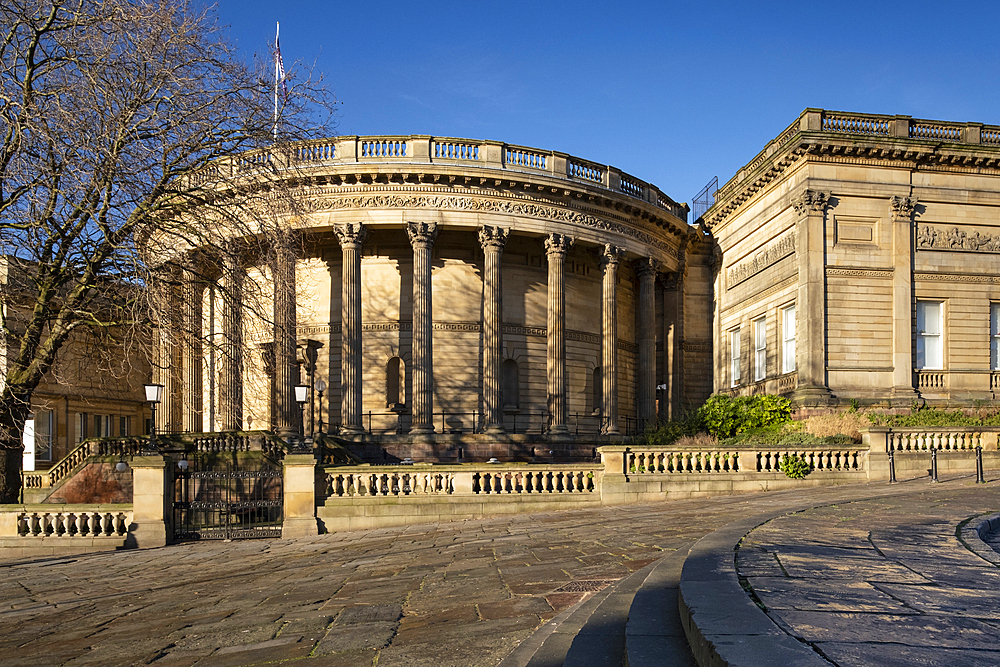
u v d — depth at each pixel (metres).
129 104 19.17
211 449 31.27
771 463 24.83
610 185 39.94
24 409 20.84
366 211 36.16
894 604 5.24
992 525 11.30
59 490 32.03
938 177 35.81
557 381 37.50
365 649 7.36
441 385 38.31
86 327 22.14
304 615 9.39
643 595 7.01
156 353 22.62
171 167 20.34
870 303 34.59
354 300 35.88
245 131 21.03
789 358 36.72
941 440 26.05
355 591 10.97
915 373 34.66
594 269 43.22
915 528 10.16
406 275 38.94
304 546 19.27
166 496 21.97
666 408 44.12
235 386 29.06
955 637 4.29
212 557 18.20
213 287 23.00
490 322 36.56
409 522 22.62
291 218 23.94
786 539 8.96
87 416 49.69
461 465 23.39
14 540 21.38
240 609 10.36
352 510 22.61
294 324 25.17
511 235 38.88
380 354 38.50
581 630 6.53
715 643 4.12
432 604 9.36
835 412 32.94
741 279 41.94
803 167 35.06
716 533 9.83
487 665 6.42
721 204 43.31
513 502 23.05
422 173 35.84
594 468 23.88
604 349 39.50
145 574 15.87
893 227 35.06
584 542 14.07
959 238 35.72
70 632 9.95
